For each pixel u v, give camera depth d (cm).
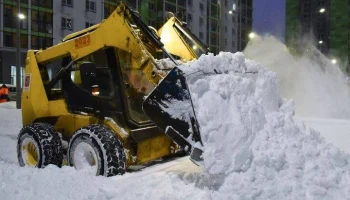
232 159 416
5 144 843
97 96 575
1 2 4434
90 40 572
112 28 545
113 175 487
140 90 557
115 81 556
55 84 627
